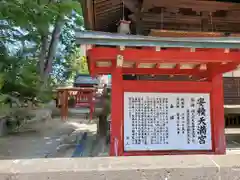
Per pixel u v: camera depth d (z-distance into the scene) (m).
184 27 5.64
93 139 7.66
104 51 4.25
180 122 4.79
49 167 1.46
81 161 1.57
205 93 4.89
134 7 5.25
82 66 25.62
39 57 14.01
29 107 11.40
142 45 3.87
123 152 4.58
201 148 4.76
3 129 8.78
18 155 5.87
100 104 13.09
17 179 1.38
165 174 1.47
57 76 22.59
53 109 14.30
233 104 9.70
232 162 1.56
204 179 1.48
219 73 4.94
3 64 9.57
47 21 6.55
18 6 5.90
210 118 4.86
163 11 5.54
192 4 5.36
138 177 1.45
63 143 7.24
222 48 4.10
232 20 5.75
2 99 8.52
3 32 11.09
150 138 4.70
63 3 6.75
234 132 8.80
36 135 8.58
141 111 4.72
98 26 5.77
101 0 4.48
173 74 5.98
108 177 1.43
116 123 4.63
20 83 9.95
